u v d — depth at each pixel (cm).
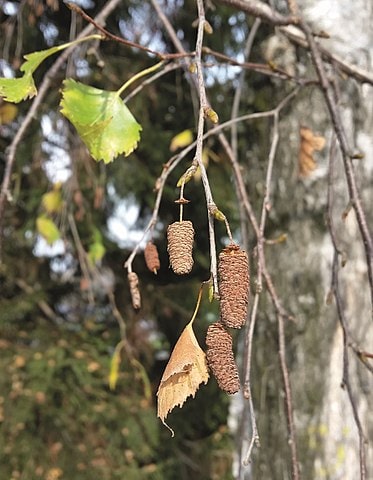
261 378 55
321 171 53
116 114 34
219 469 125
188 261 23
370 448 51
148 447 115
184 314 129
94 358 118
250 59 60
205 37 107
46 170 93
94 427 112
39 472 103
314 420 52
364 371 51
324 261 52
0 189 46
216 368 22
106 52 110
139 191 120
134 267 129
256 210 57
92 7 106
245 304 22
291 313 53
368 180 53
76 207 102
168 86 117
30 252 124
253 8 37
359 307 52
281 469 53
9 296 127
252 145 58
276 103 56
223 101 104
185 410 128
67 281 128
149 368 127
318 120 53
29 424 108
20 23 80
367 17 54
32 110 41
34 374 111
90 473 107
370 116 53
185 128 120
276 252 55
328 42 53
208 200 21
